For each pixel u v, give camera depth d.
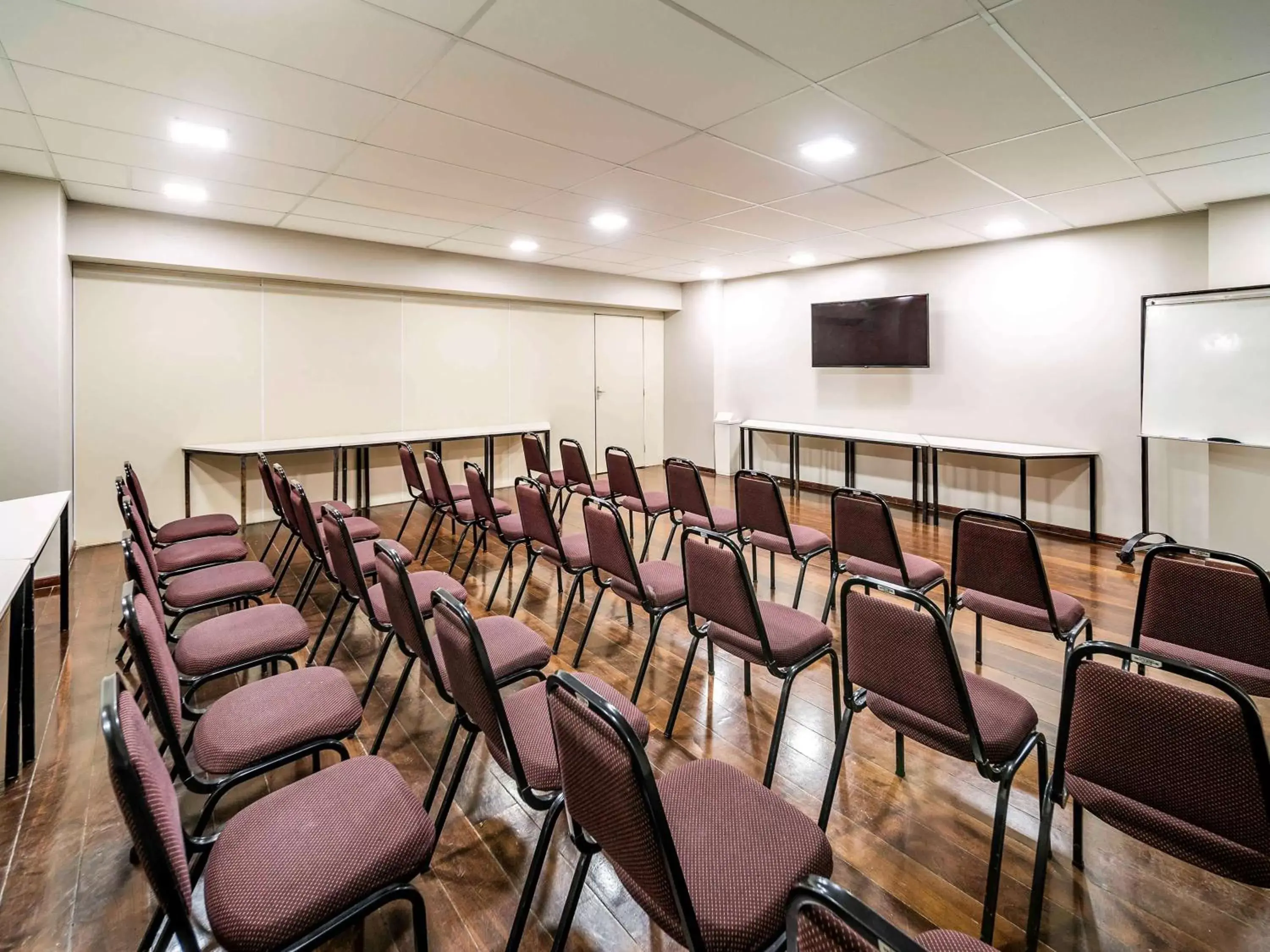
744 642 2.09
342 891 1.11
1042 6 2.04
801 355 7.27
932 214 4.61
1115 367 4.89
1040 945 1.48
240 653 2.02
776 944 1.06
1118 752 1.29
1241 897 1.61
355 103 2.75
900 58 2.38
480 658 1.37
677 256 6.39
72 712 2.51
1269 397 3.91
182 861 0.96
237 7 2.04
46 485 3.90
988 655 3.00
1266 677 1.88
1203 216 4.43
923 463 5.86
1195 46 2.29
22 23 2.11
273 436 5.72
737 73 2.49
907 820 1.91
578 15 2.10
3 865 1.73
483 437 6.66
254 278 5.51
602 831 1.12
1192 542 4.53
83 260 4.58
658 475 8.09
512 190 4.07
